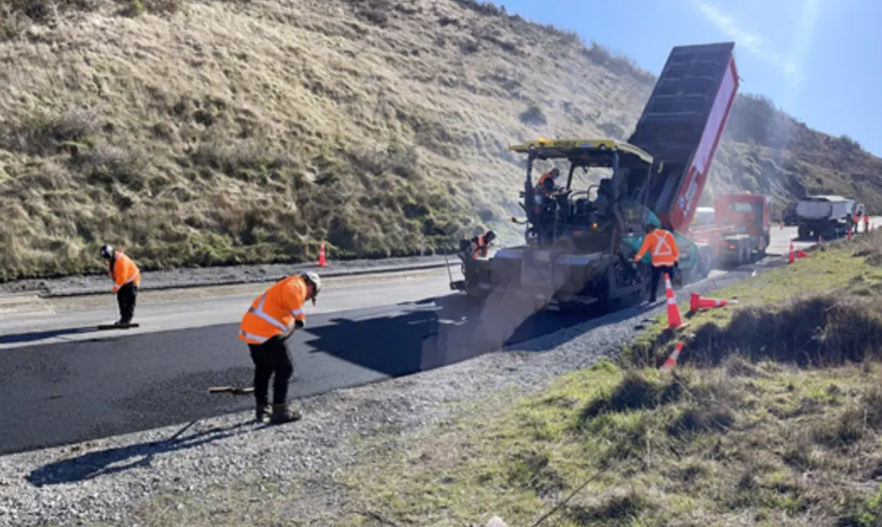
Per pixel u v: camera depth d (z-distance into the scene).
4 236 15.62
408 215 23.61
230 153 21.98
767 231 21.09
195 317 11.29
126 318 10.30
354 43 38.81
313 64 32.12
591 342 8.73
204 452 5.39
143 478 4.89
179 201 19.31
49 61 22.41
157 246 17.48
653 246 11.16
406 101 32.94
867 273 12.50
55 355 8.58
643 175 13.23
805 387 5.94
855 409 4.89
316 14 41.12
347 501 4.39
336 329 10.25
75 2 27.11
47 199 17.33
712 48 14.47
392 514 4.16
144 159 20.11
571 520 3.88
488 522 3.84
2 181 17.31
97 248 16.77
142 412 6.45
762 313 8.41
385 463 5.00
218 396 6.98
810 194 51.81
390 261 20.48
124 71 23.67
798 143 63.44
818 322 8.06
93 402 6.75
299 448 5.42
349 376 7.65
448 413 6.14
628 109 47.84
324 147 25.17
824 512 3.66
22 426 6.04
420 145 29.84
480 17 54.28
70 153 19.14
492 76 42.97
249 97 26.02
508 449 5.04
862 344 7.35
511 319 11.10
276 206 20.78
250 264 18.41
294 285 6.08
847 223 31.34
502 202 27.61
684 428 5.04
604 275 11.41
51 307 12.20
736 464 4.40
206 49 27.91
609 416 5.36
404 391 7.00
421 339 9.59
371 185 23.81
